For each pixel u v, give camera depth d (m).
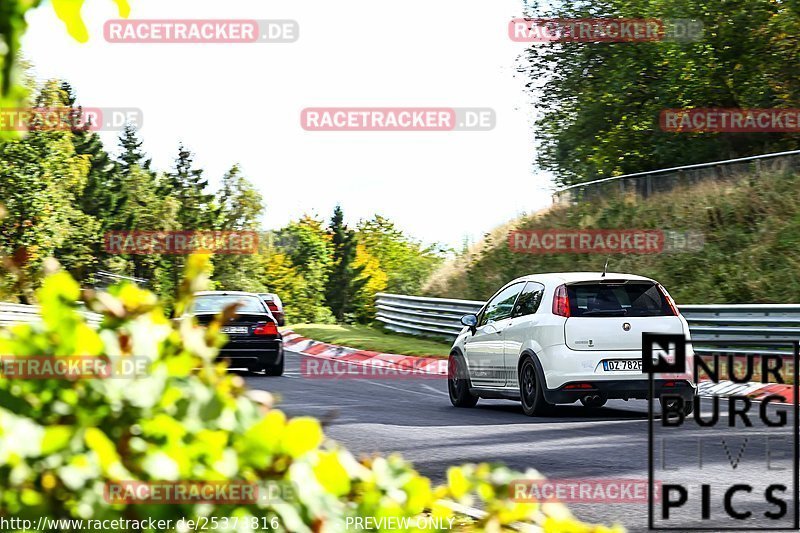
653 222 76.94
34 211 116.06
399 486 6.97
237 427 6.13
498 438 28.86
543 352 34.03
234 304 6.60
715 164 76.50
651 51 96.31
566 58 97.44
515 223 100.81
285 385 48.62
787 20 90.94
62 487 5.64
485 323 38.75
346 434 30.02
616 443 26.97
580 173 101.69
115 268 180.25
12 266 6.35
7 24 5.68
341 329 97.88
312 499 6.12
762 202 70.62
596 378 33.34
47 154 116.69
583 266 82.00
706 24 92.62
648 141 97.25
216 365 6.63
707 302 65.50
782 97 93.94
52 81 84.94
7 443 5.45
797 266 62.53
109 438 5.87
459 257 106.06
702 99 95.12
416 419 34.19
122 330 6.18
